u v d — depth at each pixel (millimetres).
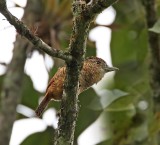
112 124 12062
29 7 11680
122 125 12023
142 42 12289
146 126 11938
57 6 11727
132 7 13312
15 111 11039
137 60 12578
